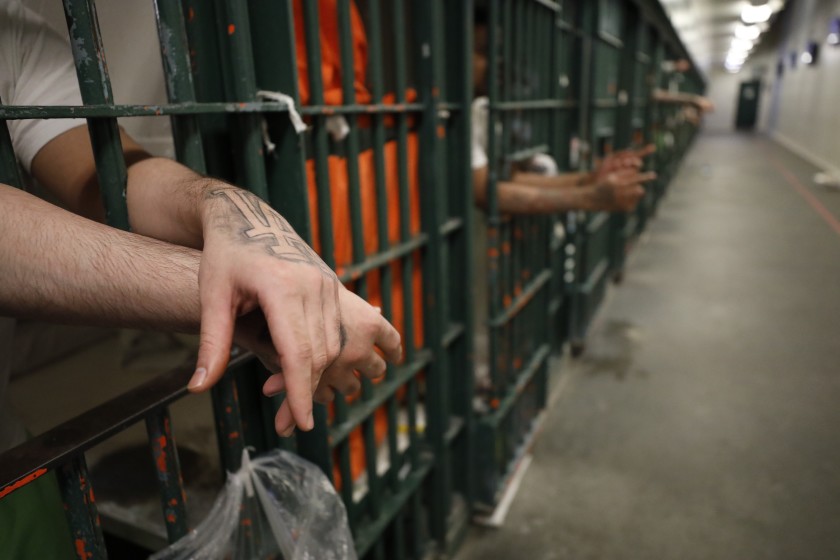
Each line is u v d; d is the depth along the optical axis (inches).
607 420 90.9
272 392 18.0
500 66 64.6
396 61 46.6
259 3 31.4
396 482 53.3
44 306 18.5
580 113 99.3
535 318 86.3
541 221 83.0
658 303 144.1
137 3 34.2
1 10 28.0
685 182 354.0
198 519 44.6
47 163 29.1
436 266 54.8
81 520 23.4
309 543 32.3
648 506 71.4
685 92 479.5
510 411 75.4
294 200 34.4
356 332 20.1
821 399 94.5
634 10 145.7
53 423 54.9
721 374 104.8
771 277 161.2
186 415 56.7
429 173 52.5
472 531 68.6
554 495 74.1
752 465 78.4
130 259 18.6
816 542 64.2
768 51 840.3
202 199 21.0
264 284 16.3
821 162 414.9
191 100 27.1
